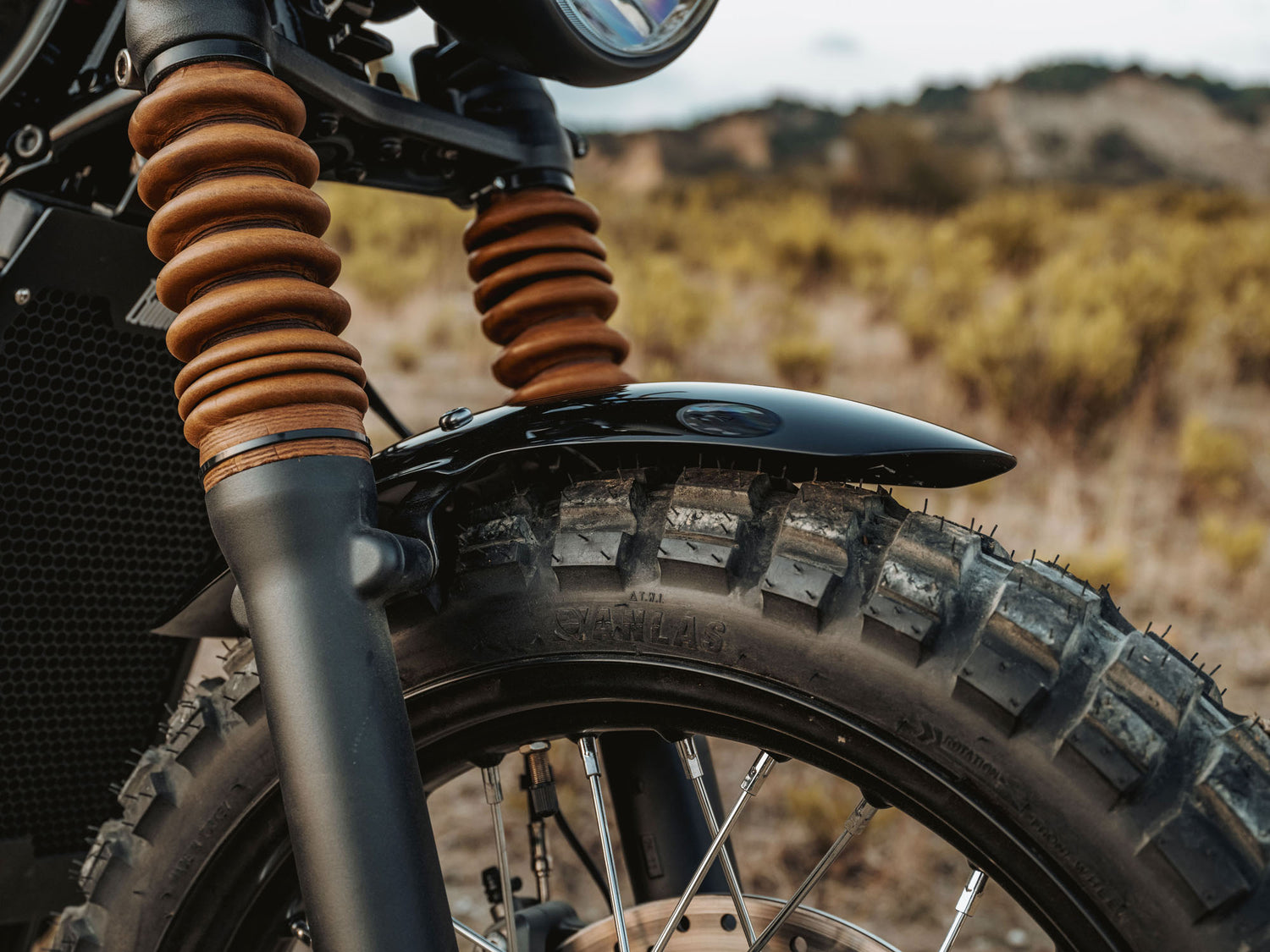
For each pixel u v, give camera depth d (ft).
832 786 8.55
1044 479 16.61
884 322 27.99
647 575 2.55
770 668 2.44
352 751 2.11
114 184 3.46
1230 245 32.12
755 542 2.51
